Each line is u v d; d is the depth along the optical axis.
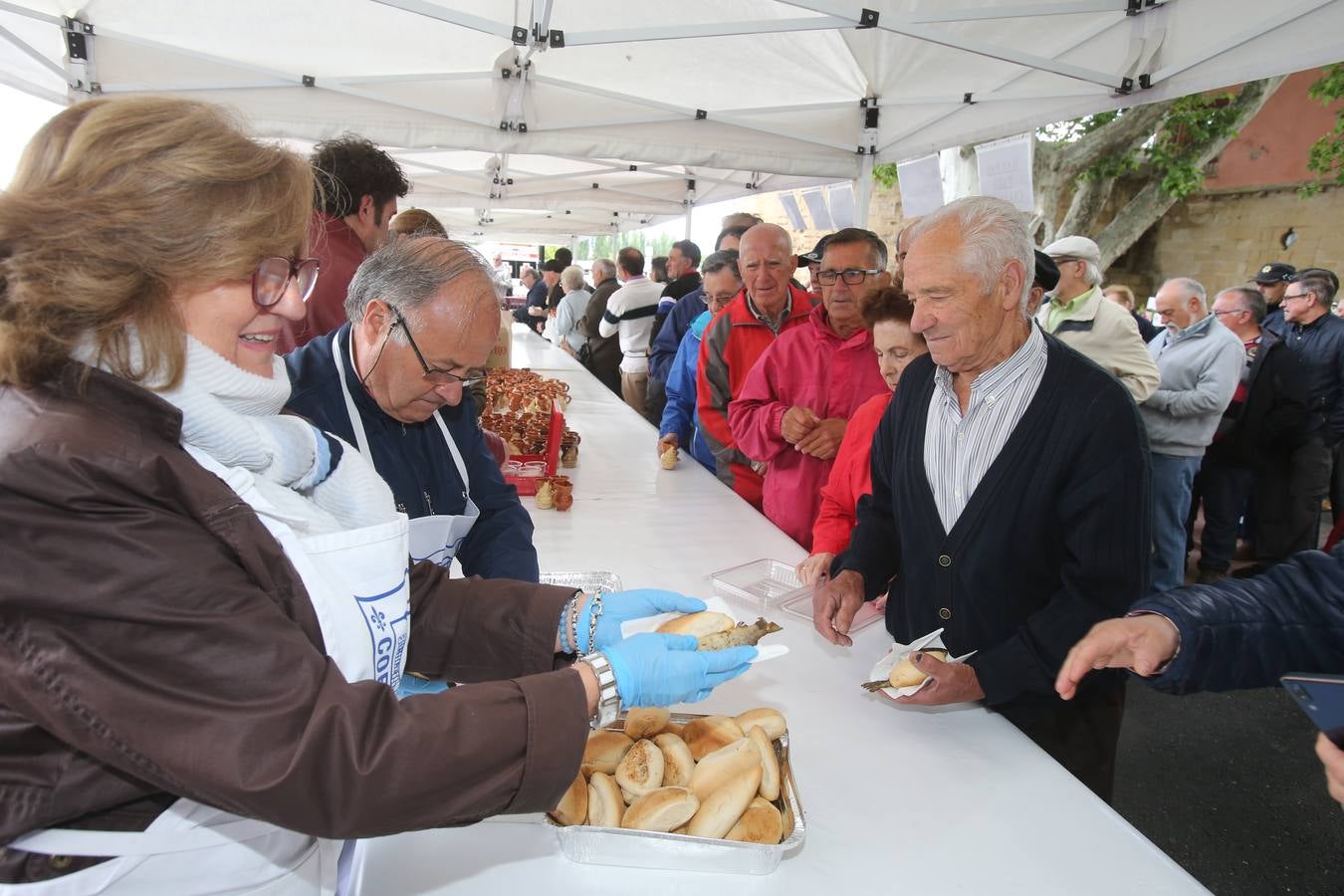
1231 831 2.52
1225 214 10.68
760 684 1.44
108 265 0.62
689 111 4.29
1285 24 2.35
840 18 2.97
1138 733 3.10
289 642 0.68
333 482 0.96
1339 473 4.65
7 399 0.64
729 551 2.22
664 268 8.02
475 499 1.67
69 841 0.72
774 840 0.96
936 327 1.44
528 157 7.03
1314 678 0.88
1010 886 0.95
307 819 0.66
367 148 2.41
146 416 0.67
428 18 3.47
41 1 3.35
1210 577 4.59
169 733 0.63
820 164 4.48
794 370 2.69
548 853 0.99
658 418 4.59
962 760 1.22
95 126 0.64
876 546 1.76
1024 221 1.45
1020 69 3.34
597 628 1.13
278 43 3.69
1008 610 1.52
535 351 7.15
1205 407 3.76
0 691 0.62
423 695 0.75
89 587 0.61
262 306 0.74
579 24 3.37
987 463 1.50
